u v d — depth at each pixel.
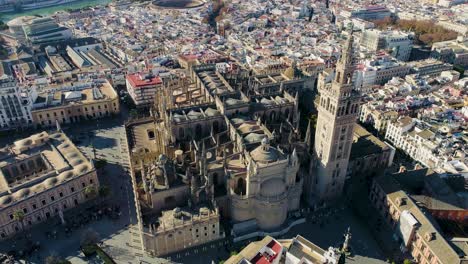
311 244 134.25
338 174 170.50
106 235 154.62
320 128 163.38
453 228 155.25
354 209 169.88
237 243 152.00
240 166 158.62
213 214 146.75
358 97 150.00
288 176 153.38
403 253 147.00
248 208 154.88
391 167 199.50
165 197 151.25
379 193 163.88
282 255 137.50
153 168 157.25
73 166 173.50
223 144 169.38
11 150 185.62
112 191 179.50
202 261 144.12
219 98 195.12
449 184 176.25
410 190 169.75
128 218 163.50
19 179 179.88
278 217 156.75
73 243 151.25
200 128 185.12
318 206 171.25
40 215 161.25
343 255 128.38
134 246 149.62
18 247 149.75
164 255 146.75
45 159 180.12
